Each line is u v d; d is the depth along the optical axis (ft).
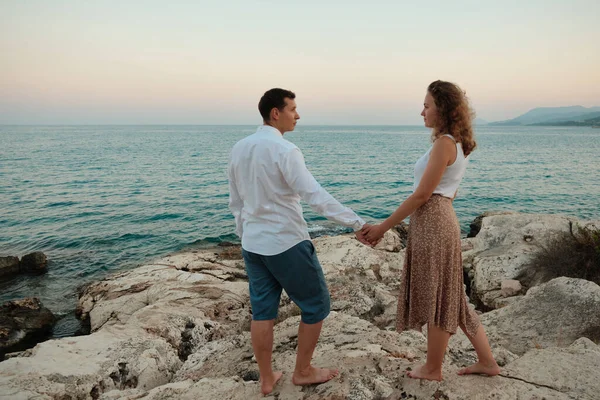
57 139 318.04
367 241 8.18
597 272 20.33
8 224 53.42
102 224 53.72
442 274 7.98
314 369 9.15
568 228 24.89
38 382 11.12
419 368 8.80
